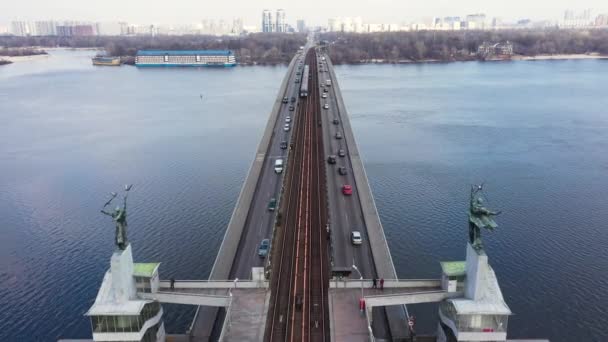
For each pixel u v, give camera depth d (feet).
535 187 546.26
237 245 362.53
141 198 538.06
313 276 317.01
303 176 497.46
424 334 302.86
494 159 647.97
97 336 246.47
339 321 259.39
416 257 401.90
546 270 380.78
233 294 280.92
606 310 332.39
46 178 611.88
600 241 423.64
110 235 453.58
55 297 358.43
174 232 453.58
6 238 450.30
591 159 644.27
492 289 249.96
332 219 403.34
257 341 246.06
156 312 264.72
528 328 315.99
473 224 250.78
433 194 528.22
